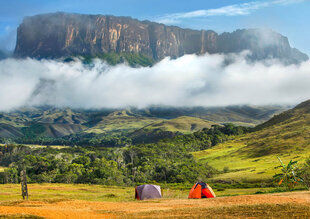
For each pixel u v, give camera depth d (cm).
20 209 2741
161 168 14488
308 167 5544
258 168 12412
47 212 2675
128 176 14138
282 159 13450
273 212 2244
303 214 2123
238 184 9525
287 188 4959
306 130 18150
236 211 2381
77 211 2842
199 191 4256
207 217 2209
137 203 3569
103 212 2806
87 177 13412
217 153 18988
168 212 2580
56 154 19438
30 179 13575
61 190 8681
